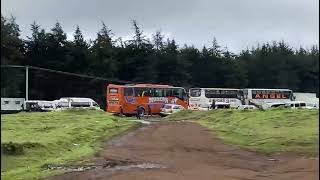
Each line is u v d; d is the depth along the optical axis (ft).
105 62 263.49
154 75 264.52
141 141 72.13
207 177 40.78
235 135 79.82
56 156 56.49
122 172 42.91
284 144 63.46
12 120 100.58
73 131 80.74
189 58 252.01
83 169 44.93
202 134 83.35
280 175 41.78
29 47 242.99
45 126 88.63
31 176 41.47
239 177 40.93
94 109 167.22
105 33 295.48
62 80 250.37
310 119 96.17
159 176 40.86
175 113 160.66
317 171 42.91
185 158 53.52
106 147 63.77
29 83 240.32
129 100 173.47
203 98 188.96
